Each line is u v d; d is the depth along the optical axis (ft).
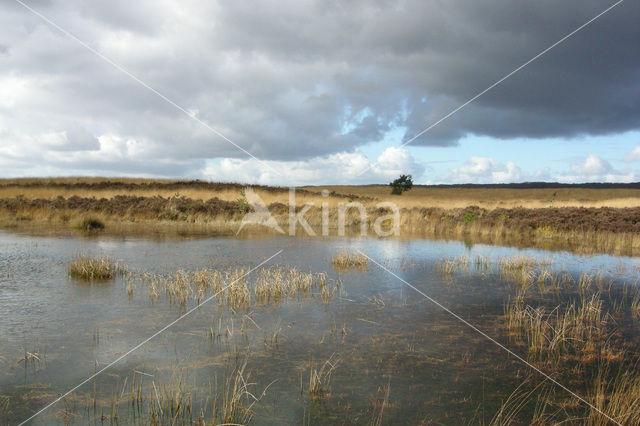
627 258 48.26
